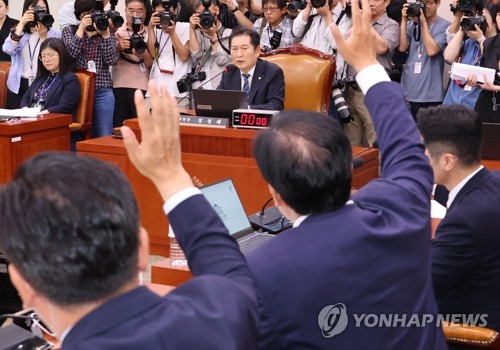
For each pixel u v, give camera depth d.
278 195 1.34
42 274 0.87
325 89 4.61
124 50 5.85
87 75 5.38
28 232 0.87
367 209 1.33
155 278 2.33
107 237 0.88
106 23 5.52
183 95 5.69
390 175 1.39
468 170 2.19
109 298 0.91
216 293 0.99
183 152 3.86
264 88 4.46
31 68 5.93
